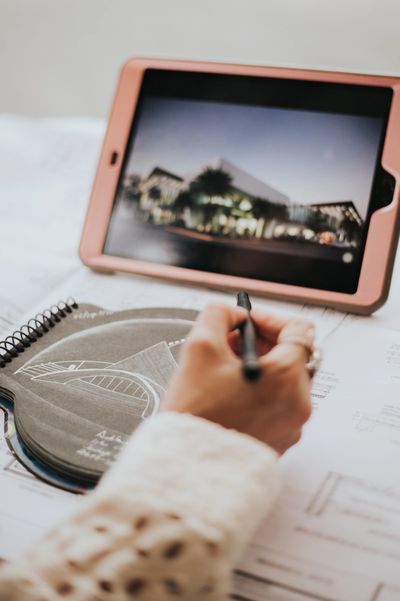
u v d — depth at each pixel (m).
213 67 0.68
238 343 0.45
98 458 0.44
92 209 0.70
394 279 0.68
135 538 0.31
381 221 0.61
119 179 0.70
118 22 1.13
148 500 0.32
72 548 0.32
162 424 0.36
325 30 1.03
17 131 0.97
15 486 0.43
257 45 1.08
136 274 0.68
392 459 0.45
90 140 0.94
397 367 0.54
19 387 0.51
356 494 0.42
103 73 1.19
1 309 0.64
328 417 0.49
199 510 0.32
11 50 1.20
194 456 0.35
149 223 0.68
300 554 0.38
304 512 0.41
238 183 0.66
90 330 0.59
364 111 0.64
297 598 0.36
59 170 0.90
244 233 0.65
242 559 0.38
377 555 0.38
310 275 0.62
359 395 0.51
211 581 0.31
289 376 0.38
